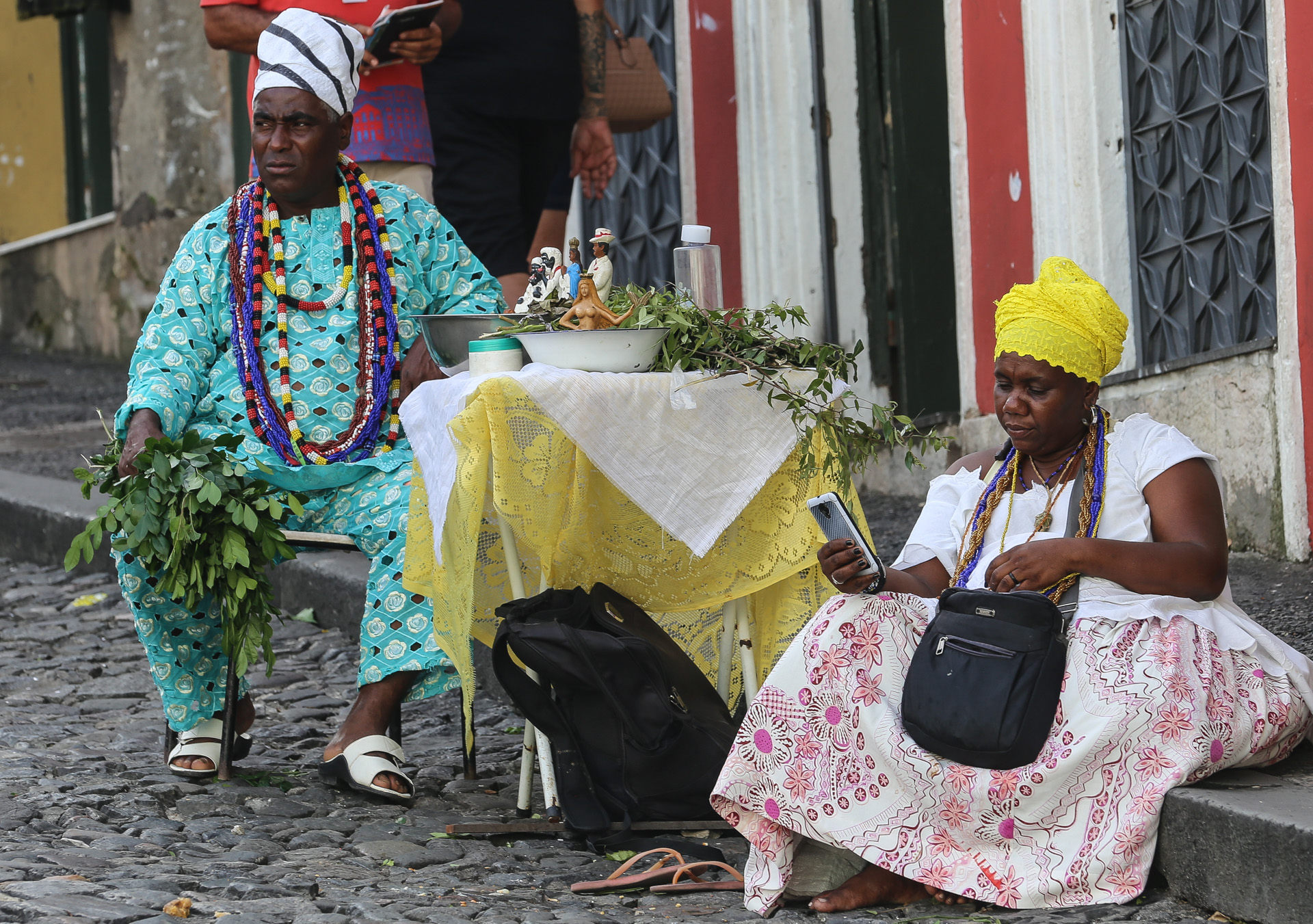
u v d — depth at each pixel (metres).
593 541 7.67
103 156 28.55
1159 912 5.87
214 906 5.84
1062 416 6.54
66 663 11.10
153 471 7.59
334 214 8.48
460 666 7.12
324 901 6.01
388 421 8.41
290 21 8.23
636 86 13.41
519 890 6.42
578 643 6.95
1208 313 11.20
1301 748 6.61
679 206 15.88
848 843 6.23
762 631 7.95
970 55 12.96
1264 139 10.62
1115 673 6.07
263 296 8.32
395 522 8.04
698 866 6.62
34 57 29.64
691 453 7.14
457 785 8.14
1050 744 6.04
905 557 6.91
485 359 7.20
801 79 14.34
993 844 6.15
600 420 6.90
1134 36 11.72
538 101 11.80
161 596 8.02
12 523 15.06
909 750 6.23
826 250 14.33
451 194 11.81
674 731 7.09
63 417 21.16
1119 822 5.98
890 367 14.13
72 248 28.52
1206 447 11.08
